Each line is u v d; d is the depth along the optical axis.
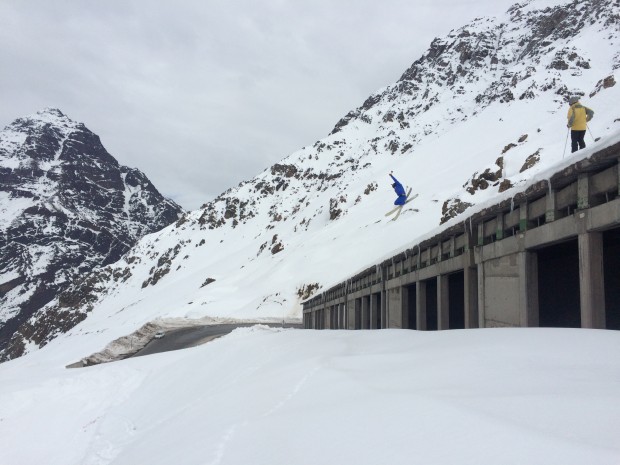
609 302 10.55
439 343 7.53
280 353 12.83
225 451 4.71
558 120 76.62
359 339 10.84
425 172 125.25
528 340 6.27
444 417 3.77
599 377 4.46
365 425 4.08
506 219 10.72
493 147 115.50
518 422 3.46
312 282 92.94
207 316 94.88
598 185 7.88
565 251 10.85
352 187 157.50
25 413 18.48
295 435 4.38
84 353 65.50
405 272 17.97
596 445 2.93
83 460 12.34
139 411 15.20
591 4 193.00
